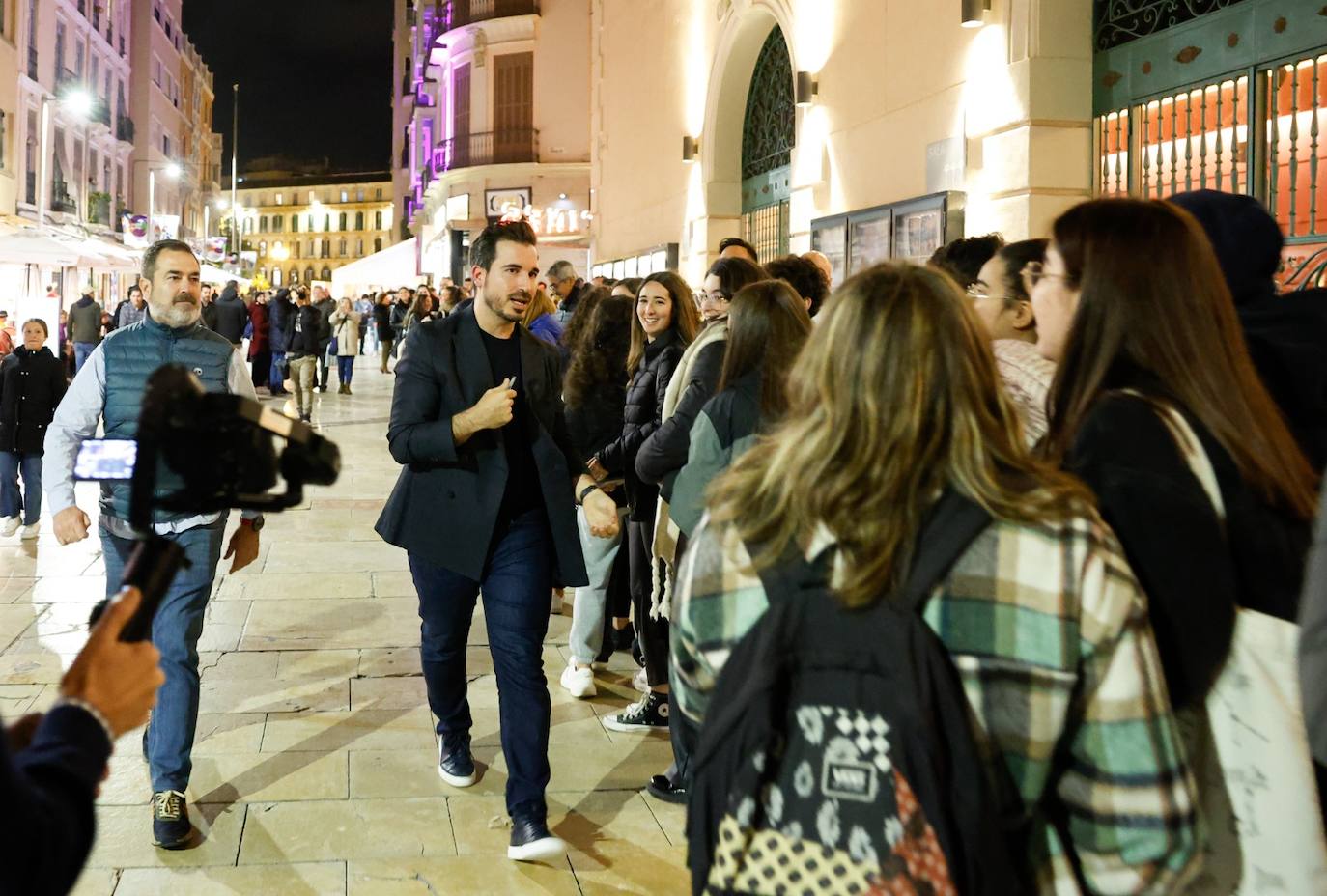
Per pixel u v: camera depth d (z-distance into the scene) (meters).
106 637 1.24
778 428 1.67
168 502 1.35
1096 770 1.37
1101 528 1.41
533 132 30.48
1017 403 2.25
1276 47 6.43
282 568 7.00
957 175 8.98
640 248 20.06
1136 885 1.36
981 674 1.37
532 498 3.57
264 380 19.81
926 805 1.31
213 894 3.16
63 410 3.60
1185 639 1.46
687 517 3.29
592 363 4.95
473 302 3.68
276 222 120.19
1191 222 1.72
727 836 1.38
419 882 3.26
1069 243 1.76
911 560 1.39
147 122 46.28
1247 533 1.54
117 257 22.41
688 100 17.08
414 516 3.52
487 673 5.11
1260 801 1.48
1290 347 1.81
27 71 29.27
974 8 8.53
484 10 30.95
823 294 4.58
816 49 12.06
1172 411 1.58
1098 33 8.00
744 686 1.41
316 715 4.55
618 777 4.03
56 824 1.06
